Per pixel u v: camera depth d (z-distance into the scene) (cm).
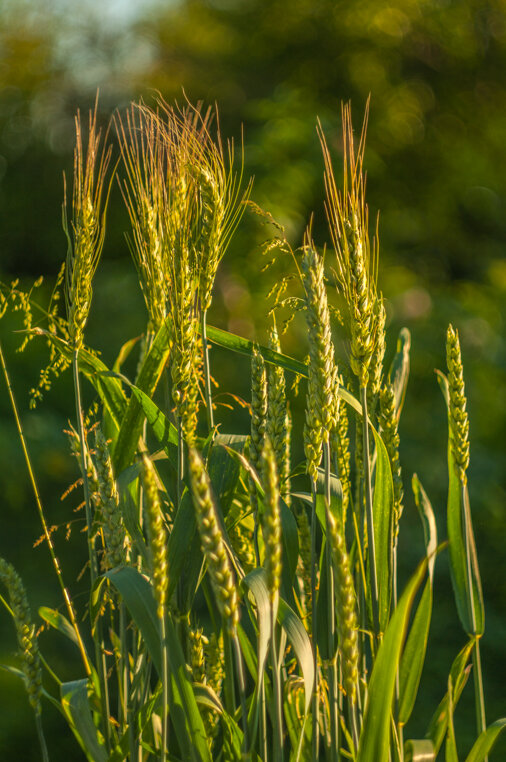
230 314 241
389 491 104
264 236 251
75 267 103
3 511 236
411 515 239
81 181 103
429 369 259
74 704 103
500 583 231
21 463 229
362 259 99
